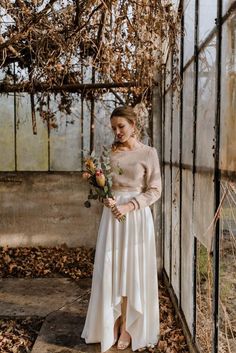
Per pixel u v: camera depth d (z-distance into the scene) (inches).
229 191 63.9
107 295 97.3
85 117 197.6
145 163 99.0
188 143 103.1
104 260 97.7
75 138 200.4
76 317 120.1
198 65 90.5
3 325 115.0
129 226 97.8
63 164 202.5
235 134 60.4
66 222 204.7
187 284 103.5
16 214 203.6
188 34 105.7
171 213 135.6
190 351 95.7
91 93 181.9
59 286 150.6
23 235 204.5
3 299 135.6
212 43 77.2
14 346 102.8
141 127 157.0
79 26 126.0
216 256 71.2
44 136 200.1
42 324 115.1
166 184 149.0
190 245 98.5
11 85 159.9
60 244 205.3
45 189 203.3
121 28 141.6
